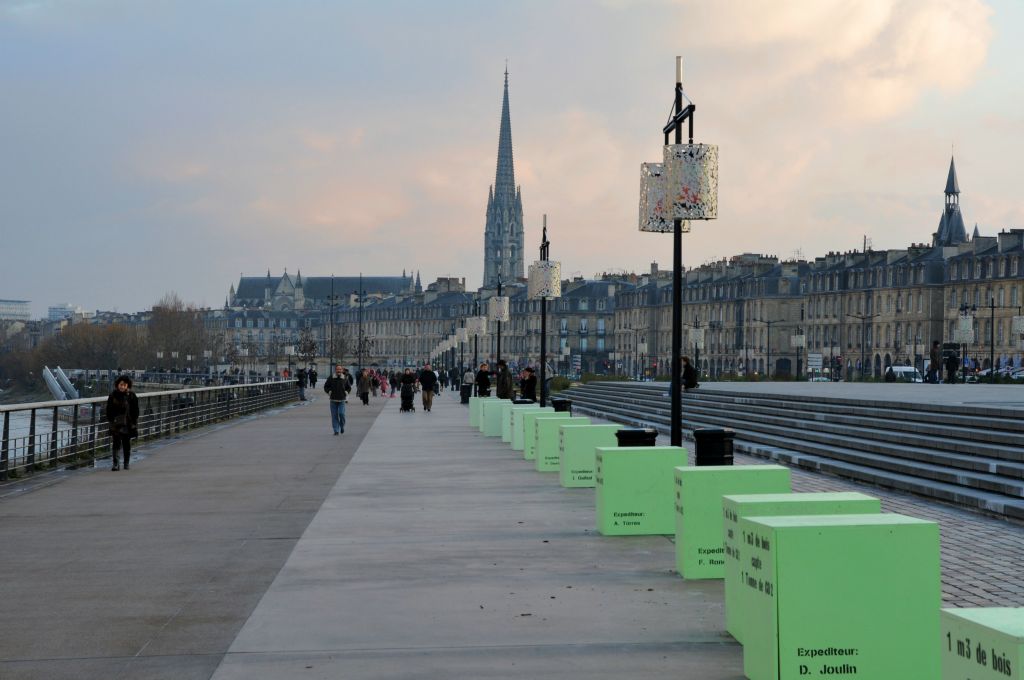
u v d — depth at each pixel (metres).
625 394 54.38
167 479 21.41
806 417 29.06
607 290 190.88
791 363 139.38
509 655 8.39
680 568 11.42
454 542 13.63
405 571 11.73
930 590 7.14
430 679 7.77
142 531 14.62
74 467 24.08
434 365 183.25
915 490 18.12
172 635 9.07
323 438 33.84
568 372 188.12
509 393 40.41
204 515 16.17
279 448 29.56
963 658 5.22
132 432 23.31
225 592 10.70
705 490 11.20
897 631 7.12
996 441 19.75
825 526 7.12
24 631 9.23
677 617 9.57
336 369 35.69
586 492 19.00
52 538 14.05
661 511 14.10
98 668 8.13
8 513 16.45
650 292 169.75
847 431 24.78
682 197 14.82
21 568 11.98
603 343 189.50
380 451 28.38
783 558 7.11
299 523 15.32
